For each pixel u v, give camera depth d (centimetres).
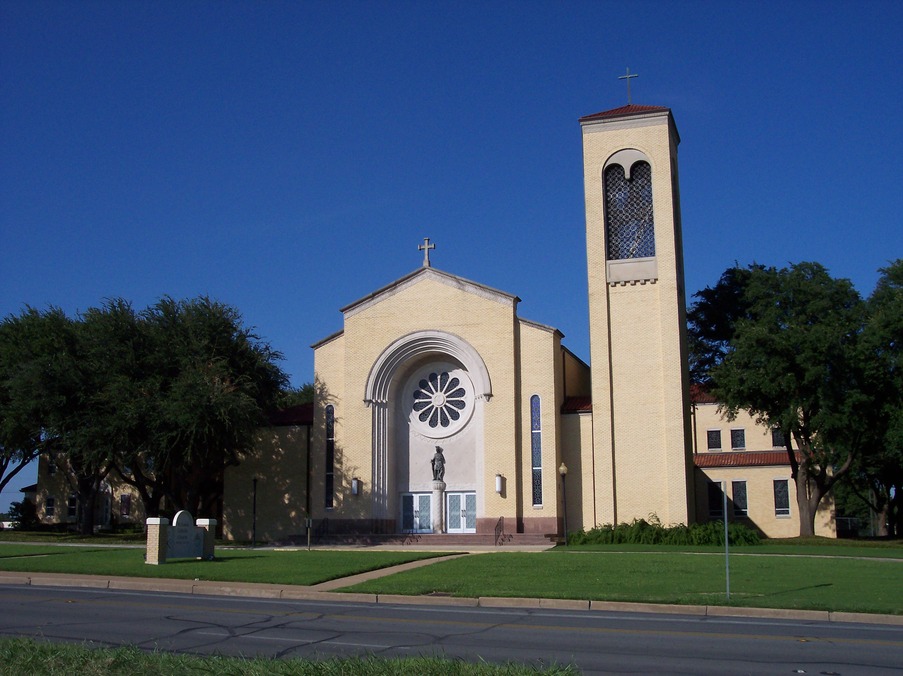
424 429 4738
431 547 4066
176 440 4372
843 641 1436
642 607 1850
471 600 1948
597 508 4231
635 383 4303
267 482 4916
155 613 1736
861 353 4194
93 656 1140
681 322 4472
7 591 2152
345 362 4738
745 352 4306
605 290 4412
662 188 4438
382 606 1902
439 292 4659
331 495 4650
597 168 4544
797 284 4459
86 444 4459
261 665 1082
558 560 2881
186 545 2864
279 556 3064
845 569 2603
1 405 4900
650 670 1178
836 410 4156
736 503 5134
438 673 1051
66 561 2809
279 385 5084
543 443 4381
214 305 4884
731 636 1480
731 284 5403
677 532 3969
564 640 1430
